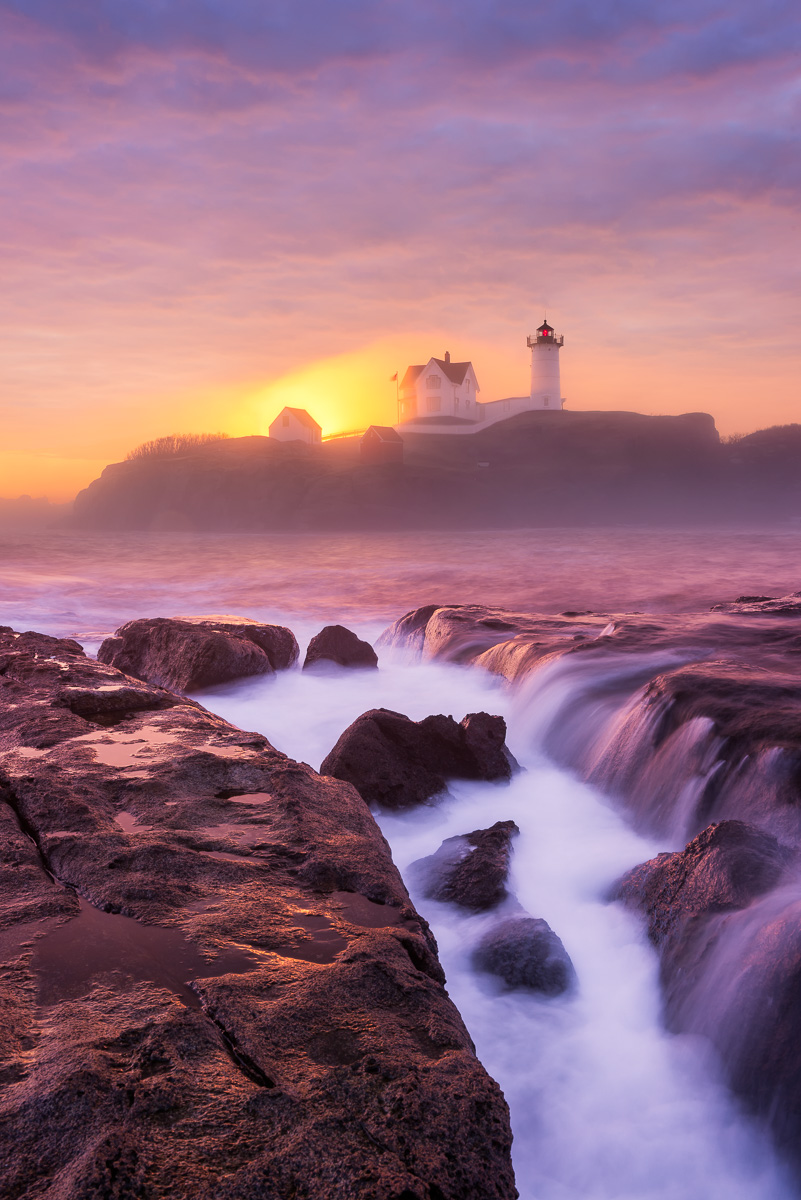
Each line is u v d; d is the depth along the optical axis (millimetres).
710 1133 3510
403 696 11273
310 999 2609
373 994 2680
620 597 30703
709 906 4539
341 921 3217
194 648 11062
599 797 7445
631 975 4695
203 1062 2275
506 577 39531
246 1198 1836
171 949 2914
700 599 29859
